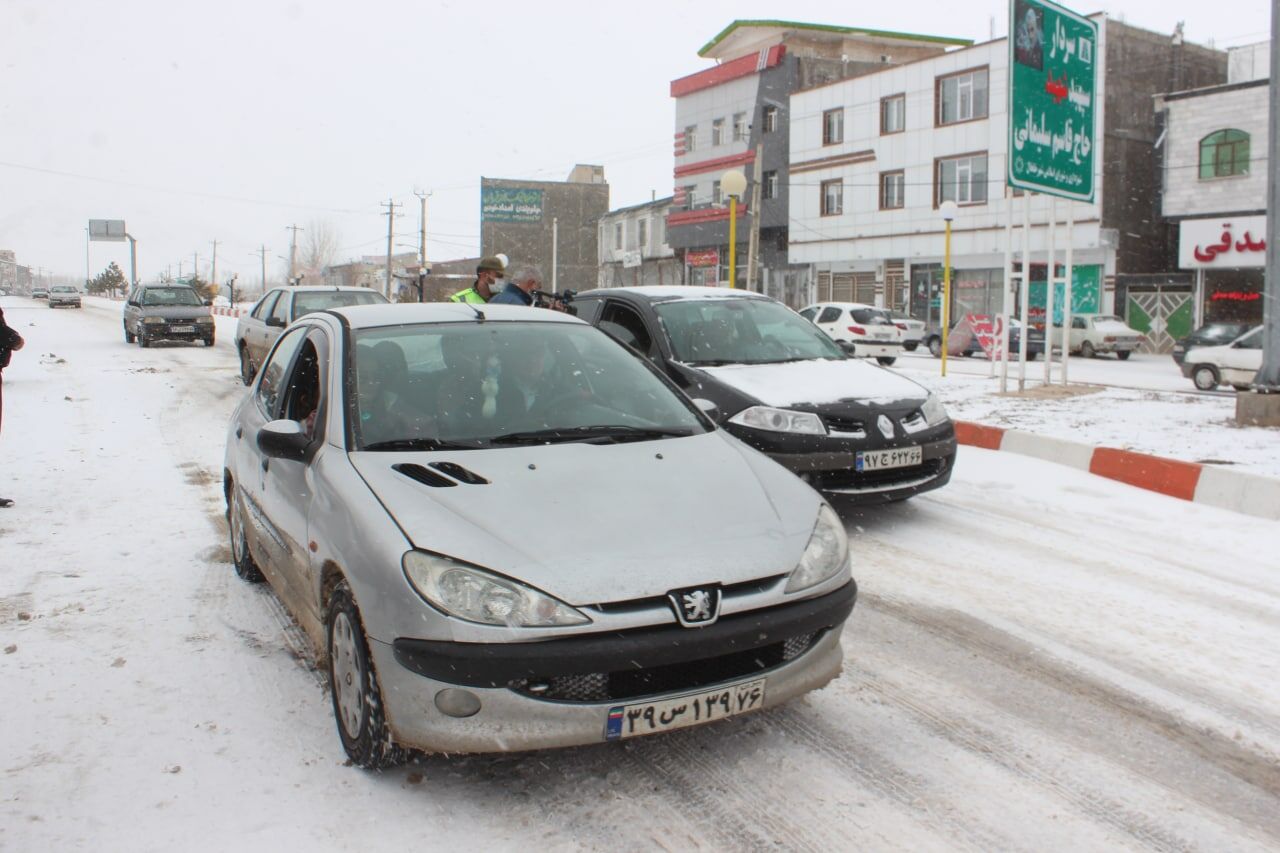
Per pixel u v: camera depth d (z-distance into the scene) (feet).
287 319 46.24
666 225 181.37
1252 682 13.35
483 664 9.32
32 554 19.24
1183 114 101.60
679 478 11.62
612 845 9.42
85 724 11.91
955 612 16.12
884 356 83.35
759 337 24.47
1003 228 115.44
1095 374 71.92
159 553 19.45
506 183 231.09
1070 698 12.82
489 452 11.98
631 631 9.55
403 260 318.86
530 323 15.15
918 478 21.56
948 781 10.67
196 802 10.12
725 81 160.15
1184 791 10.52
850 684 13.23
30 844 9.35
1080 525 21.85
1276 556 19.30
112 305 217.36
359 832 9.58
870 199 132.46
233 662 13.87
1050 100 44.62
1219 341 60.49
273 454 12.77
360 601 10.16
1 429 34.78
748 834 9.62
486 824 9.75
